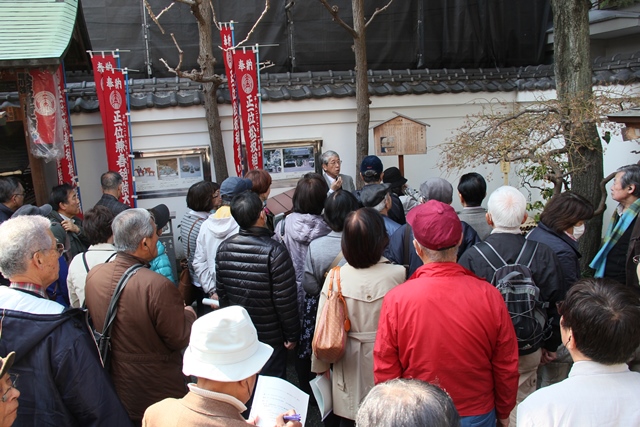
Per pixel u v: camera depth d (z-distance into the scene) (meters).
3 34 4.46
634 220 3.41
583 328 1.52
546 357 2.71
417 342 1.98
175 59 6.72
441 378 1.98
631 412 1.46
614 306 1.51
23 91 4.53
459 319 1.96
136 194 5.74
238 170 5.89
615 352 1.49
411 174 6.74
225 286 3.03
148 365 2.39
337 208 2.91
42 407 1.81
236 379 1.50
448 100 6.59
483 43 7.41
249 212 2.92
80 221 4.24
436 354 1.96
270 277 2.91
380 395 1.19
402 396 1.17
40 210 3.53
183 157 5.95
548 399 1.52
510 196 2.55
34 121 4.57
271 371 3.02
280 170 6.24
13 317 1.81
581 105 4.32
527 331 2.34
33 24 4.59
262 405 1.85
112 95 5.34
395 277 2.42
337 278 2.47
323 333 2.38
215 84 5.59
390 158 6.60
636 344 1.49
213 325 1.52
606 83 5.50
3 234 1.93
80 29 5.46
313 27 6.91
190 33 6.71
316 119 6.26
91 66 6.09
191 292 4.26
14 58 4.24
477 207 3.40
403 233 3.07
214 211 4.17
